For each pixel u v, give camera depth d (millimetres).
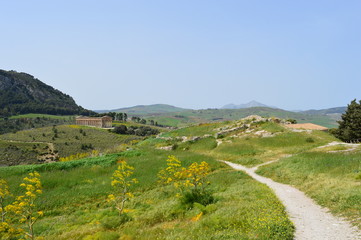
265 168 33312
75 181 30391
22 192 25781
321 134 55125
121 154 45938
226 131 64812
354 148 35438
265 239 10328
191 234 12328
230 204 17703
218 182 27984
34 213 21672
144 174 33750
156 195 25344
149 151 49156
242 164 41031
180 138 67500
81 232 15867
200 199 19953
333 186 19609
